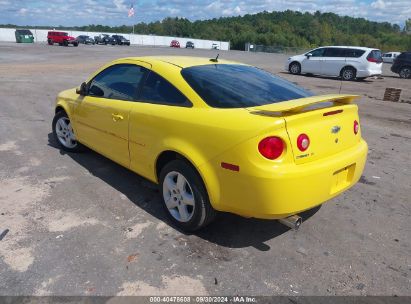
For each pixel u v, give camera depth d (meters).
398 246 3.54
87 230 3.56
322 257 3.32
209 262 3.17
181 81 3.57
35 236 3.43
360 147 3.61
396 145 7.03
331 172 3.15
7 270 2.95
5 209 3.90
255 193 2.92
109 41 61.66
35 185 4.51
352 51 19.45
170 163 3.55
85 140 5.03
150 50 46.72
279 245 3.46
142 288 2.83
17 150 5.78
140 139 3.85
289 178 2.86
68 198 4.20
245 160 2.90
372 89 16.05
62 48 42.81
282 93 3.71
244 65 4.46
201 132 3.18
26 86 12.41
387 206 4.36
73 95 5.27
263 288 2.89
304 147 2.97
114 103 4.25
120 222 3.73
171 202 3.67
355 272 3.14
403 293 2.92
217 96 3.35
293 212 3.01
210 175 3.15
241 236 3.58
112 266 3.05
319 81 18.44
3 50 34.06
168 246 3.36
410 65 22.52
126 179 4.75
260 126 2.85
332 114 3.28
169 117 3.46
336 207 4.28
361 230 3.80
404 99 13.44
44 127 7.21
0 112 8.40
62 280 2.87
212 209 3.38
